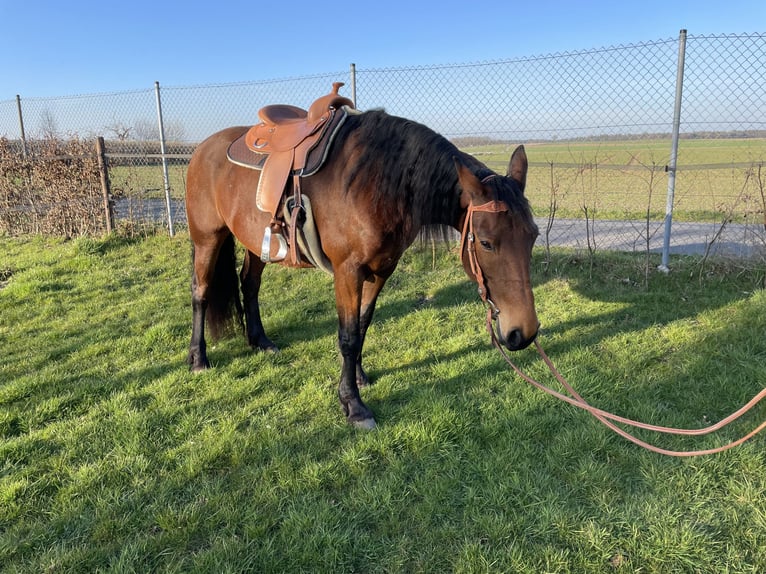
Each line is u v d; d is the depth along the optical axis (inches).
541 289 191.9
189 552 76.3
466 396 116.0
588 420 103.6
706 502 82.3
